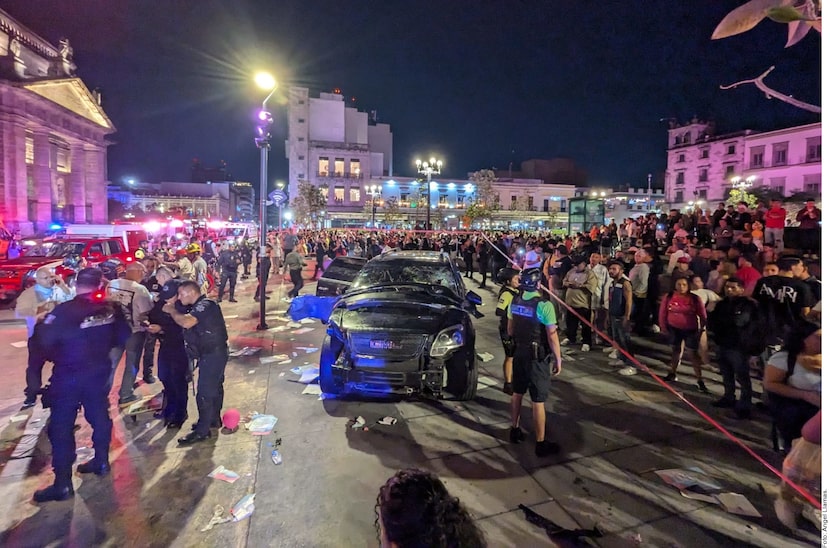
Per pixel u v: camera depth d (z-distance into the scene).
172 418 5.00
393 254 7.95
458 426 4.99
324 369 5.65
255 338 8.90
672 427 4.95
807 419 3.29
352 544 3.17
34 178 37.38
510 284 5.38
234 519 3.43
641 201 79.38
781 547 3.11
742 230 12.81
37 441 4.75
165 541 3.22
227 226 37.28
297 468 4.14
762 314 5.30
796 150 37.31
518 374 4.51
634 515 3.48
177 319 4.43
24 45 39.69
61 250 14.97
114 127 48.44
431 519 1.41
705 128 55.97
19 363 7.49
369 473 4.05
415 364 5.26
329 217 68.38
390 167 83.94
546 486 3.86
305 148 70.00
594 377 6.57
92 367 3.91
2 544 3.21
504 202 74.00
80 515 3.51
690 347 6.09
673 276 7.20
